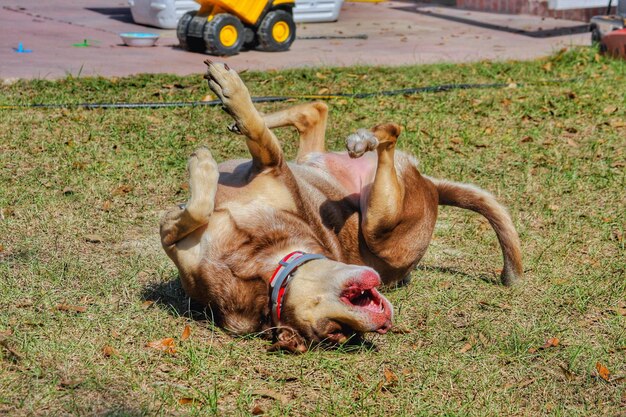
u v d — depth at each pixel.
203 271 4.40
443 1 20.16
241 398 3.92
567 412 4.05
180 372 4.11
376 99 9.72
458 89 10.35
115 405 3.77
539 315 5.06
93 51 12.40
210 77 4.45
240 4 12.38
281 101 9.47
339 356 4.34
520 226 6.44
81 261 5.33
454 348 4.58
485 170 7.66
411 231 5.16
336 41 14.24
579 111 9.55
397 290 5.29
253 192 4.57
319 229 4.82
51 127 7.91
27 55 11.80
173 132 8.05
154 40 13.02
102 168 7.02
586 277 5.59
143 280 5.16
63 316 4.54
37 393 3.80
